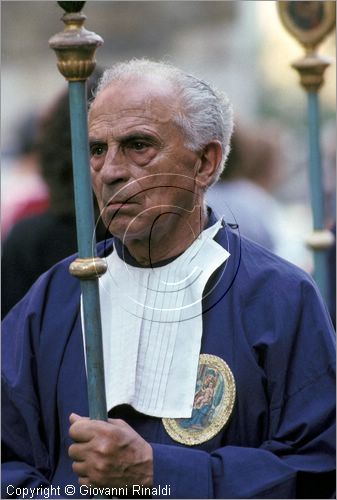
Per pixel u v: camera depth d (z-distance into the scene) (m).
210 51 21.11
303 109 19.12
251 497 5.87
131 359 6.27
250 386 6.09
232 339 6.18
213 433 6.05
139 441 5.83
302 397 6.10
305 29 8.34
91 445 5.73
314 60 8.34
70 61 5.57
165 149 6.06
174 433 6.10
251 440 6.11
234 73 20.36
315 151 8.41
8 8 21.12
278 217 11.45
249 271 6.34
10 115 17.58
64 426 6.35
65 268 6.75
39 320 6.60
